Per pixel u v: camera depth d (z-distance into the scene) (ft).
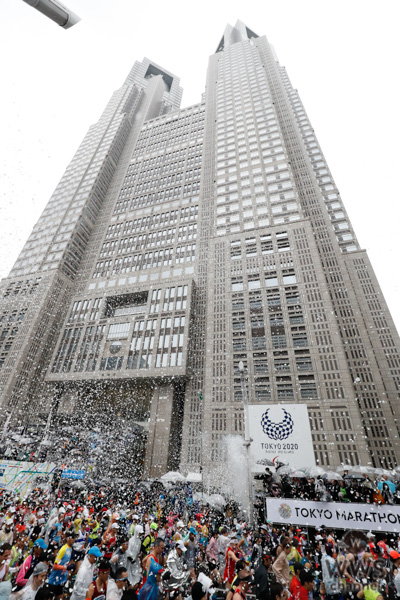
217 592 33.06
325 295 161.07
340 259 203.41
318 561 37.83
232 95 325.01
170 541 45.24
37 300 229.45
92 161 345.10
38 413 189.78
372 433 152.76
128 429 168.76
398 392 159.02
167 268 234.17
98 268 259.60
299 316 159.63
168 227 264.31
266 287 175.63
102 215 309.42
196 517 61.93
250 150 259.19
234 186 239.71
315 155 274.98
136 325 201.87
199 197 272.92
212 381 155.33
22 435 131.85
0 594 22.18
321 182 255.29
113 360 190.90
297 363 146.72
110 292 229.86
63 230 279.08
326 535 42.86
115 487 109.40
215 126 299.17
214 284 188.24
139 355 187.93
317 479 59.98
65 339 212.84
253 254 191.93
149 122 399.85
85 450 137.08
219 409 146.82
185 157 322.14
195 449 154.10
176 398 186.09
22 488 89.76
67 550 29.25
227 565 34.14
